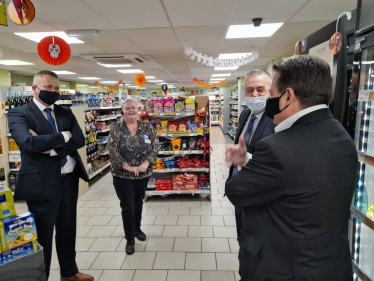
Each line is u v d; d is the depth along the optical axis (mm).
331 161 845
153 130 2803
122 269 2410
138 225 2916
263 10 3586
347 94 1409
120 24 4141
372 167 1263
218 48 6027
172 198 4199
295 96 910
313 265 853
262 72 1779
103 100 6074
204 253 2648
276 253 914
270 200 905
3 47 5738
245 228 1044
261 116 1744
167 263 2490
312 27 4387
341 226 885
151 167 2762
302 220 855
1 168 4012
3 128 3842
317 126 895
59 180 1909
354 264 1324
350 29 1358
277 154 851
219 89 22062
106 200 4223
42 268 1436
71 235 2127
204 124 4023
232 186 976
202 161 4109
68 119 2025
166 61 7801
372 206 1231
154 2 3248
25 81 11906
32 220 1389
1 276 1300
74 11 3535
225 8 3492
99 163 5727
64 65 8586
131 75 11961
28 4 2070
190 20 3975
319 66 895
